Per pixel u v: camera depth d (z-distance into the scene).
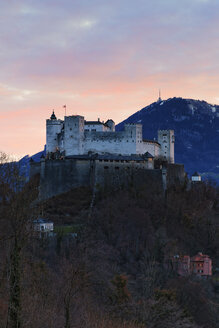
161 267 144.00
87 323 62.09
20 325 45.69
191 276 143.88
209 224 195.50
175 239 173.88
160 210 192.12
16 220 46.66
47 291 67.44
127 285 97.00
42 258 96.56
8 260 51.19
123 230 168.38
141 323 70.06
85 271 73.69
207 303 113.25
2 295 55.19
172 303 80.62
